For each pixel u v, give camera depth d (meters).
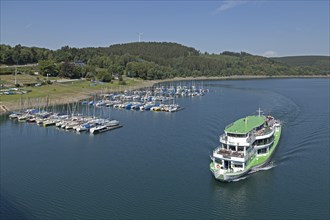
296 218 79.50
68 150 136.50
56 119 193.88
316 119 183.75
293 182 98.12
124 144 144.50
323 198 88.31
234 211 83.00
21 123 192.88
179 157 123.62
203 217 80.31
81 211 82.88
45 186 98.19
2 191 94.81
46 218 79.75
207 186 97.06
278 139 132.75
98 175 106.81
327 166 109.69
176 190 94.56
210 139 148.38
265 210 83.31
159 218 79.69
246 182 98.88
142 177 104.50
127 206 85.38
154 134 162.38
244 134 104.75
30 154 131.00
